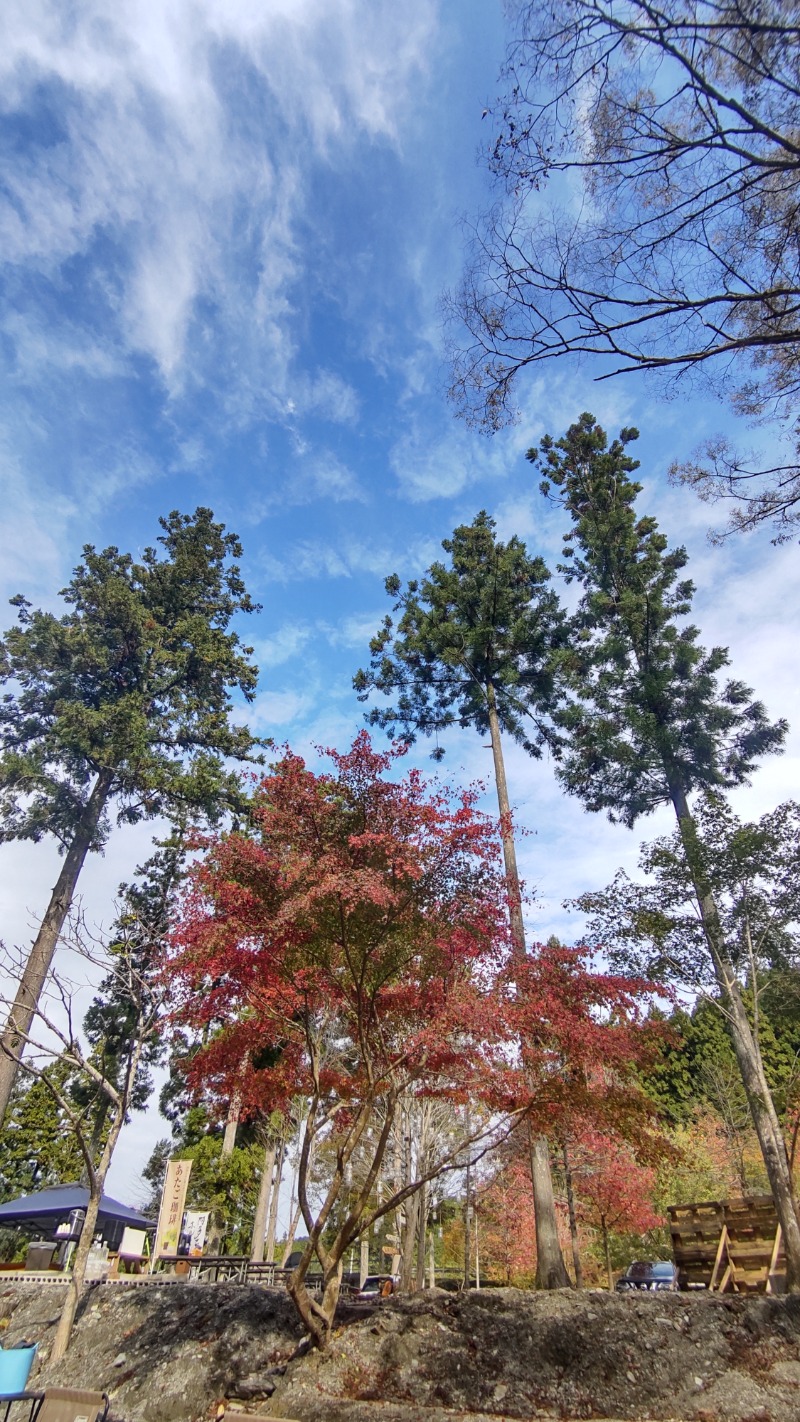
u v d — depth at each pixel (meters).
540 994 8.33
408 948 7.83
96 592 20.59
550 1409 6.48
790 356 6.09
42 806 18.38
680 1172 17.89
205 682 22.86
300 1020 8.44
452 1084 8.59
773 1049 11.12
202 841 8.20
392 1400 6.58
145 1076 17.38
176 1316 8.47
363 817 7.84
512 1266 20.08
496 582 18.38
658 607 19.23
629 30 4.45
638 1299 8.01
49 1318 9.52
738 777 17.77
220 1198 21.09
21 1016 12.86
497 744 16.97
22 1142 23.23
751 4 4.21
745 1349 7.11
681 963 10.78
